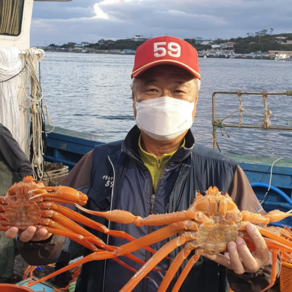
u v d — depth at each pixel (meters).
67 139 5.71
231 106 26.22
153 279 1.61
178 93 1.67
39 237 1.54
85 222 1.52
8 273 3.62
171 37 1.66
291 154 13.79
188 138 1.74
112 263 1.67
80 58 185.00
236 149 14.41
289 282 3.17
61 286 3.34
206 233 1.39
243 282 1.50
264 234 1.42
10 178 3.65
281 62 187.00
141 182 1.72
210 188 1.46
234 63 162.50
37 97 5.14
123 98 32.59
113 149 1.87
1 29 4.78
